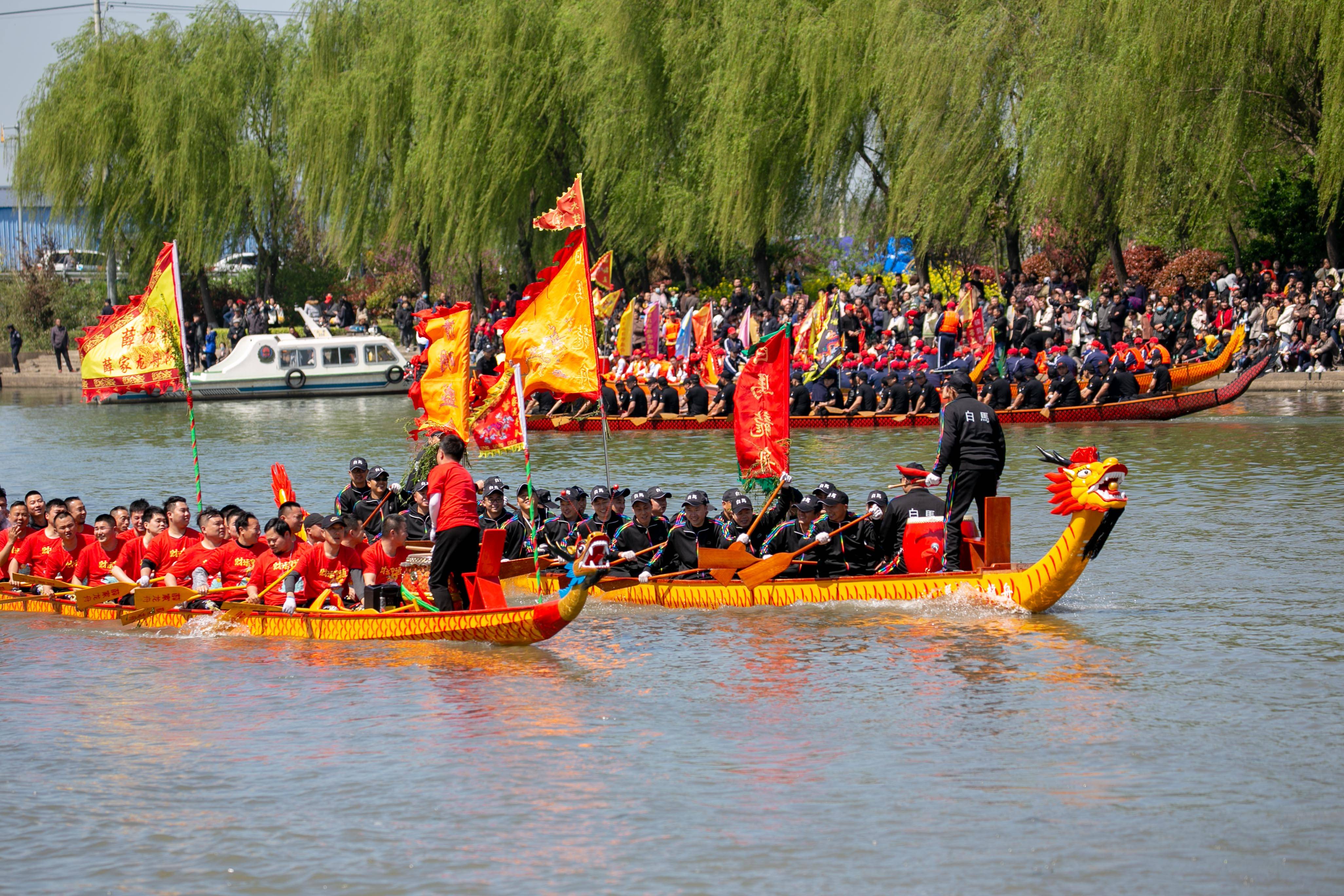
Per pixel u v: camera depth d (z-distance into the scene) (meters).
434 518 22.33
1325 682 18.84
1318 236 68.25
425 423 27.64
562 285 25.59
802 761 16.11
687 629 23.09
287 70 96.88
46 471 46.47
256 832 14.33
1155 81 59.84
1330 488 36.06
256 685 19.86
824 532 25.20
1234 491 36.06
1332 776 15.30
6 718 18.38
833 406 58.62
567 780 15.63
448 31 83.88
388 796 15.23
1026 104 63.59
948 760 16.03
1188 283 76.25
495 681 19.86
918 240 70.31
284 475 30.25
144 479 44.09
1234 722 17.20
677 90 78.44
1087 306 66.56
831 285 87.88
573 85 81.50
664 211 79.06
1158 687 18.81
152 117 92.12
